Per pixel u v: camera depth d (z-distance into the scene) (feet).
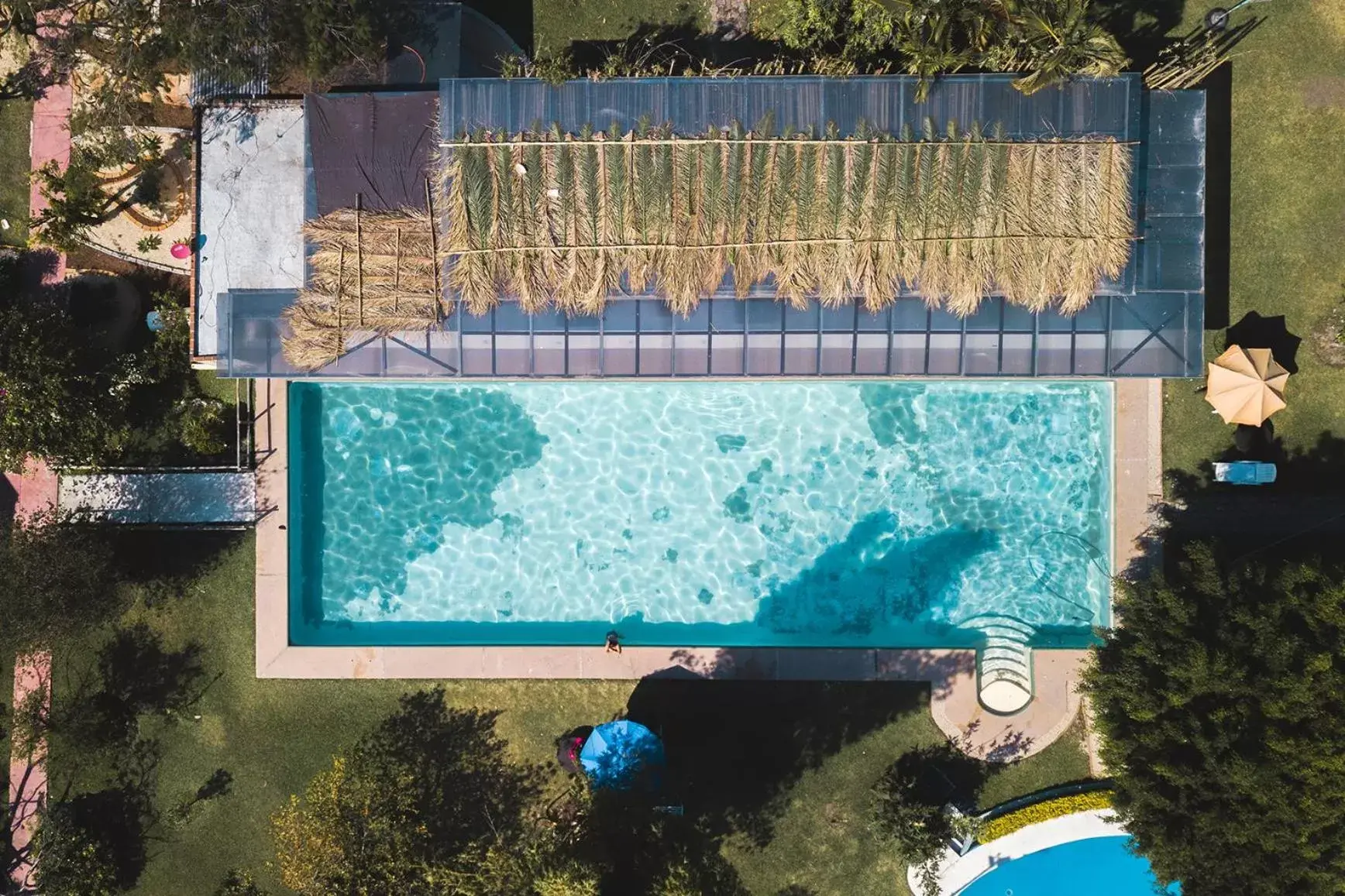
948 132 50.80
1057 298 51.42
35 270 57.36
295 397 57.93
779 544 58.80
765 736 57.47
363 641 58.75
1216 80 56.13
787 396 58.13
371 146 51.83
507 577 59.26
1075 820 56.65
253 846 58.44
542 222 51.08
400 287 51.80
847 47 51.55
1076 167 50.75
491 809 58.03
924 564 58.44
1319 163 55.93
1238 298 56.44
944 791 57.21
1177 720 46.37
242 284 53.47
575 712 57.77
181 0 50.70
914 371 52.24
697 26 57.36
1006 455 57.88
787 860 57.47
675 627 58.80
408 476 58.90
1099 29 49.75
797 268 50.96
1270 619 45.91
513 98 50.93
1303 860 44.65
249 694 58.03
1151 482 56.54
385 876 52.08
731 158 50.83
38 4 54.95
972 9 47.88
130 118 54.03
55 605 51.70
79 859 55.72
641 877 56.49
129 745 58.13
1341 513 55.98
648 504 59.00
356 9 51.85
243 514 57.41
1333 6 55.62
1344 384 56.13
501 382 54.54
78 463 54.24
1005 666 57.62
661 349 52.21
